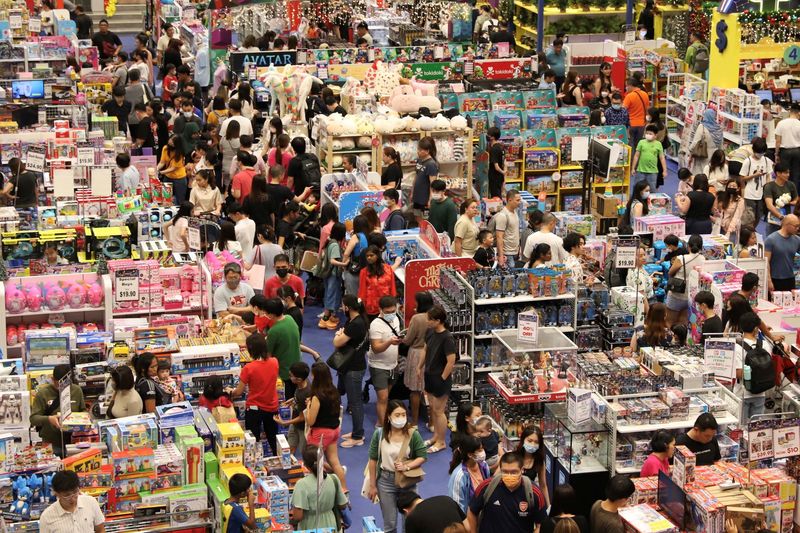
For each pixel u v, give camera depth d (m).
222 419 14.20
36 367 15.87
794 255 19.61
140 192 21.73
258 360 15.20
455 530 10.60
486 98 28.55
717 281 18.33
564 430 14.16
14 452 12.73
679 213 21.97
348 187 22.39
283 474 13.69
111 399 13.99
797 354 15.70
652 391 14.63
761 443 13.56
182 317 16.70
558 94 31.11
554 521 11.95
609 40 35.66
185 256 18.34
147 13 41.25
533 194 25.84
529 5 38.28
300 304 18.12
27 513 12.06
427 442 16.73
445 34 36.72
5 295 16.70
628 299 17.58
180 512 12.27
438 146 24.08
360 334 16.50
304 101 26.83
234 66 31.20
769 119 27.56
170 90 30.66
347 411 17.94
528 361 15.62
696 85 29.89
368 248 18.25
